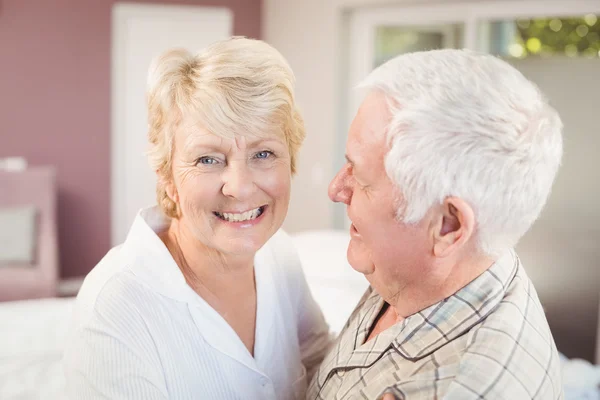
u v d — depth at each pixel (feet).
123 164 17.48
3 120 16.20
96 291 3.74
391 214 3.25
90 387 3.49
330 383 3.87
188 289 3.84
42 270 13.61
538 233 12.03
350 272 9.68
